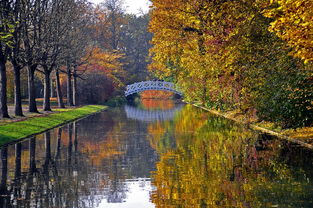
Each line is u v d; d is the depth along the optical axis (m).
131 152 19.81
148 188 12.42
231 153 18.58
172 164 16.27
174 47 34.38
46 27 39.84
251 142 21.95
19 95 37.31
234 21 24.30
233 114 39.62
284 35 15.18
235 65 25.06
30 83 43.38
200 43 31.59
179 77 41.97
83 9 56.47
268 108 25.30
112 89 78.06
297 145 20.44
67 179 13.98
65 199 11.40
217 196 11.18
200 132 28.16
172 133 27.98
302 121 23.06
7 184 13.27
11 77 65.19
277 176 13.59
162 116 45.94
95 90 73.25
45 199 11.39
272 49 23.17
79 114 47.56
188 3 29.22
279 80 23.02
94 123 37.62
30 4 36.44
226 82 29.30
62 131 30.41
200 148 20.47
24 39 37.09
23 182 13.55
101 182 13.42
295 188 11.93
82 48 57.41
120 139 25.11
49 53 45.19
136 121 39.56
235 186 12.28
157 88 88.75
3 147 21.89
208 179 13.34
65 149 21.11
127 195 11.66
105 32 88.44
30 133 27.55
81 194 11.92
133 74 108.00
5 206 10.71
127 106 71.50
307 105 22.47
